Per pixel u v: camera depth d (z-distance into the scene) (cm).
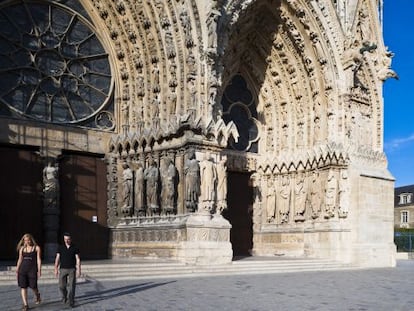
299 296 1505
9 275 1747
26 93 2386
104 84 2612
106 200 2562
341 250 2723
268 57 2958
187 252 2184
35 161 2389
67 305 1269
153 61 2495
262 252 2962
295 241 2880
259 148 3039
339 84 2853
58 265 1294
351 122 2873
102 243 2525
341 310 1262
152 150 2445
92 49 2594
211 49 2338
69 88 2508
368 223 2814
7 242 2284
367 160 2888
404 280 2048
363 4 3045
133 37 2542
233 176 2947
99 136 2559
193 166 2259
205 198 2269
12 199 2316
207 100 2347
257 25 2822
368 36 3052
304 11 2759
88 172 2534
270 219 2978
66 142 2450
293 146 2984
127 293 1505
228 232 2297
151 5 2442
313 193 2831
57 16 2511
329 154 2741
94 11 2588
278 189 2986
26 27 2417
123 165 2536
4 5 2362
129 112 2597
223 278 1998
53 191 2344
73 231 2453
